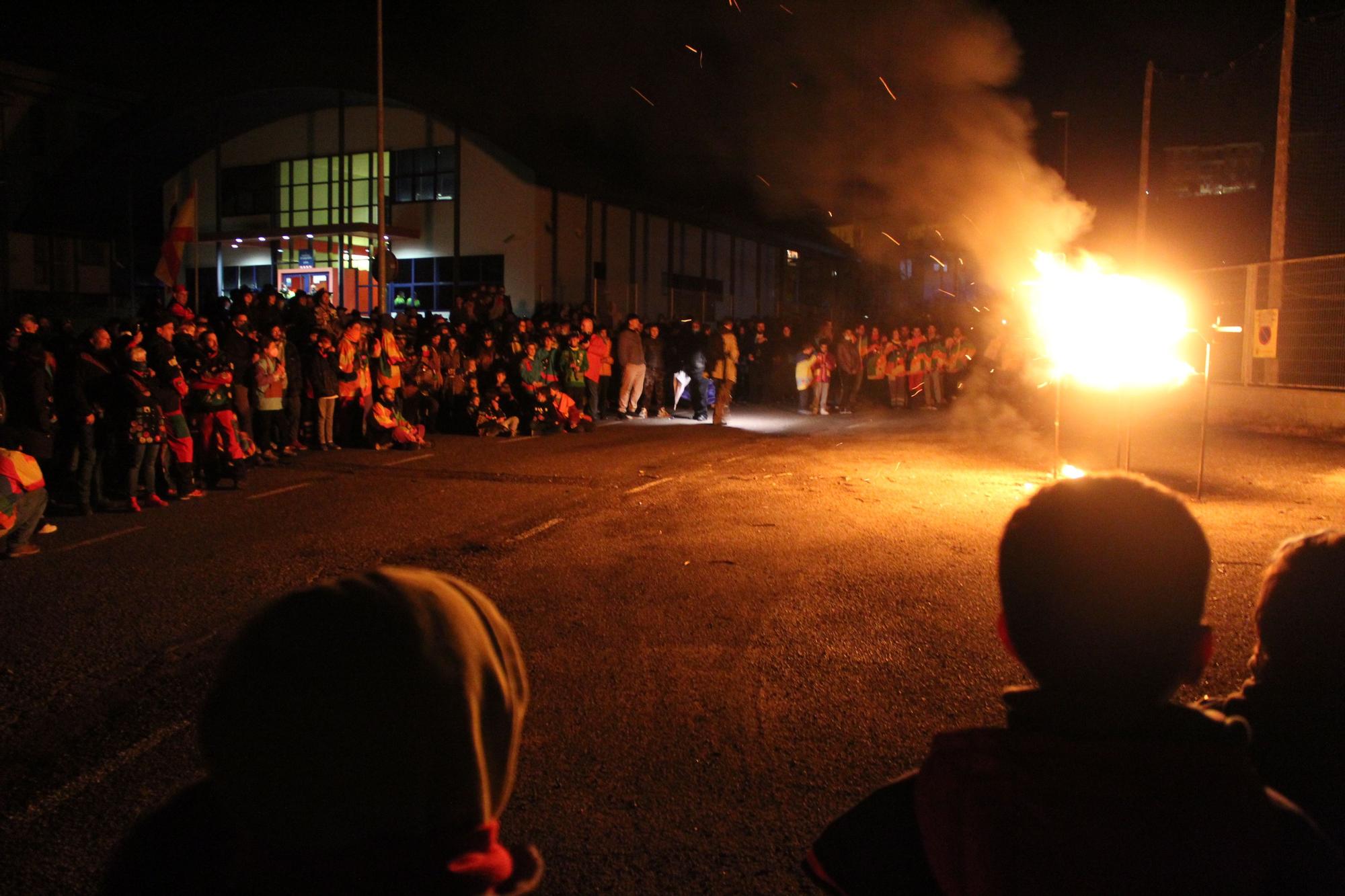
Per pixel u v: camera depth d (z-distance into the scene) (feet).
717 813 12.25
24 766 13.55
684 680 16.72
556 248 96.07
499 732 3.30
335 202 103.04
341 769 2.99
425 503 33.01
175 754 13.96
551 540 27.30
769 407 78.23
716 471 40.52
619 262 104.73
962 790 3.99
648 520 30.19
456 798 3.14
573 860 11.14
